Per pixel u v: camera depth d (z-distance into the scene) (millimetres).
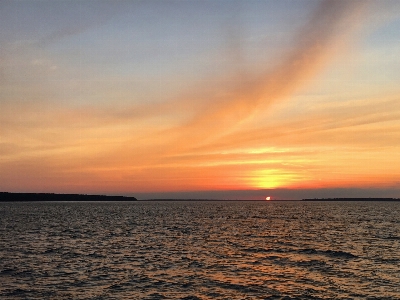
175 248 45312
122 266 33750
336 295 24500
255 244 49094
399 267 33188
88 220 99562
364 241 52000
